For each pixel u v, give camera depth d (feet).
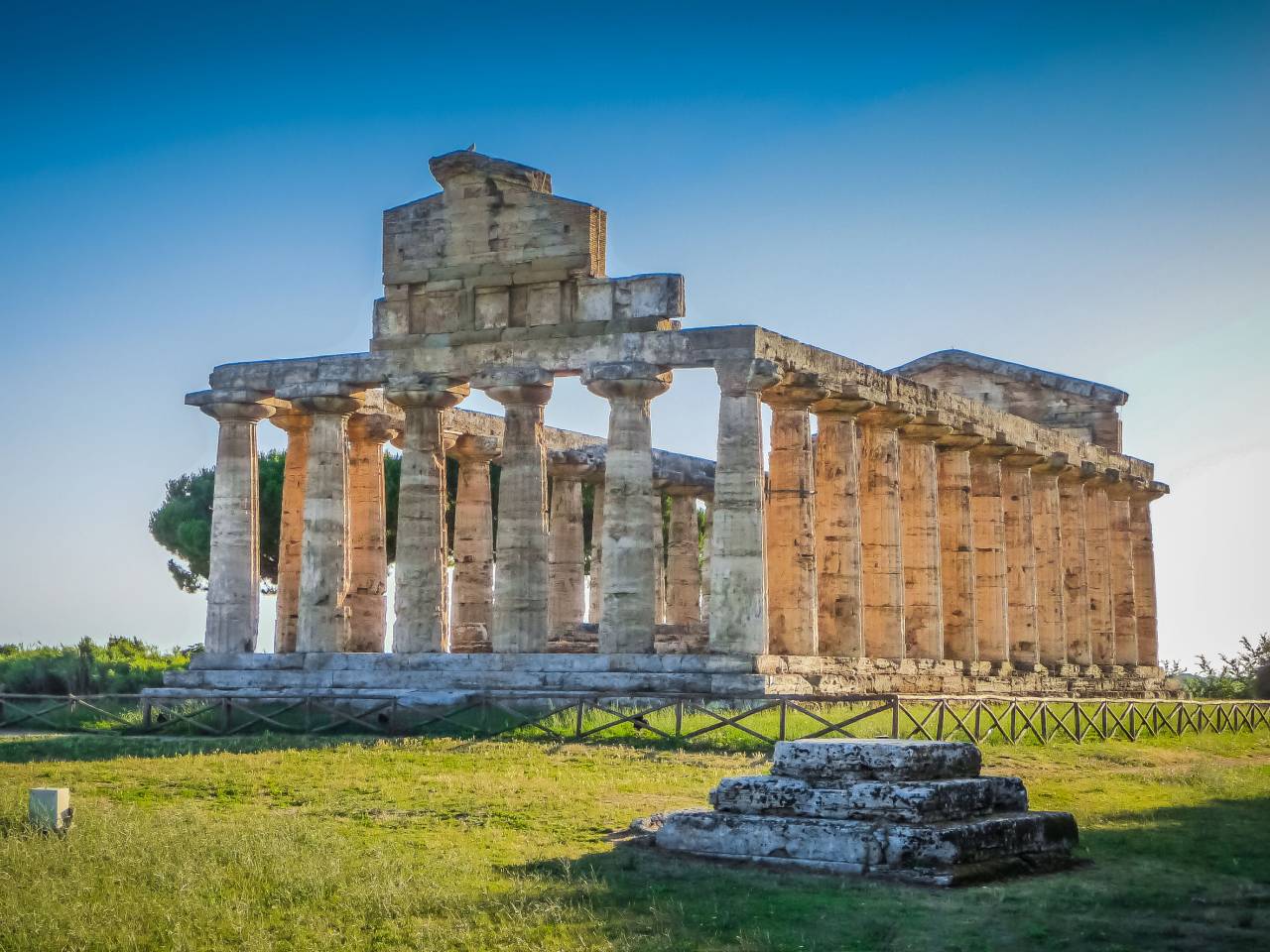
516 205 155.43
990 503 191.72
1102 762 119.24
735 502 143.33
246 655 160.76
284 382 163.32
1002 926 59.36
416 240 159.63
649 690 141.08
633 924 59.82
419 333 158.30
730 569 143.02
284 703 149.18
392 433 179.32
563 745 116.57
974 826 68.64
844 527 160.15
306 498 161.89
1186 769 115.34
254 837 75.46
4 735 136.36
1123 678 220.02
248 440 167.94
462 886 67.05
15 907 62.03
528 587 151.94
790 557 153.99
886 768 71.41
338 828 82.53
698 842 72.95
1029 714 128.47
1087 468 214.28
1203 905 63.10
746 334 144.46
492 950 57.26
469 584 194.18
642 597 146.72
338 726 134.51
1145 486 232.73
